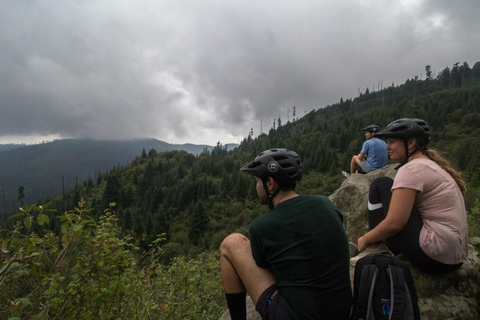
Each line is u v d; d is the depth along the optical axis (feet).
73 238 8.84
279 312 5.42
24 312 8.50
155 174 483.51
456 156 273.75
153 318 11.41
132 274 11.44
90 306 9.20
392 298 5.29
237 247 6.46
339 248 5.46
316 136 535.19
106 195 383.04
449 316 6.98
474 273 7.93
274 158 6.25
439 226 6.98
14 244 7.36
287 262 5.43
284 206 5.88
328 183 329.72
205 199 357.20
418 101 526.57
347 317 5.46
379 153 20.04
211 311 18.69
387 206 8.62
